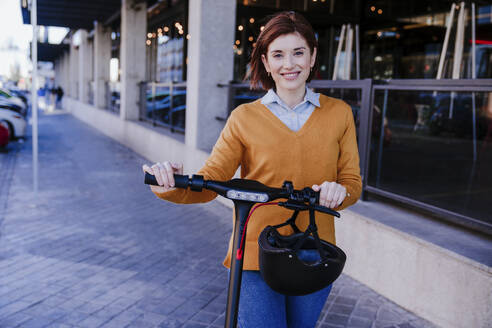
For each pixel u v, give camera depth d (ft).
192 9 23.18
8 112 40.14
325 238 5.19
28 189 22.62
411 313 10.34
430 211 12.36
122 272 12.67
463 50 18.37
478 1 18.19
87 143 42.32
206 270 12.96
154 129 32.91
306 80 5.50
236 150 5.29
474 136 17.53
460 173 16.37
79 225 16.94
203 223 17.62
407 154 16.43
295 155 5.07
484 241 10.04
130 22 40.01
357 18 32.91
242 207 4.47
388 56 30.83
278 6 32.86
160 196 4.65
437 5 26.96
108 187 23.53
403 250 10.55
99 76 57.98
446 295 9.50
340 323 9.92
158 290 11.58
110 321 9.98
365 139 13.15
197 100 22.94
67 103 98.22
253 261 5.09
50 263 13.20
